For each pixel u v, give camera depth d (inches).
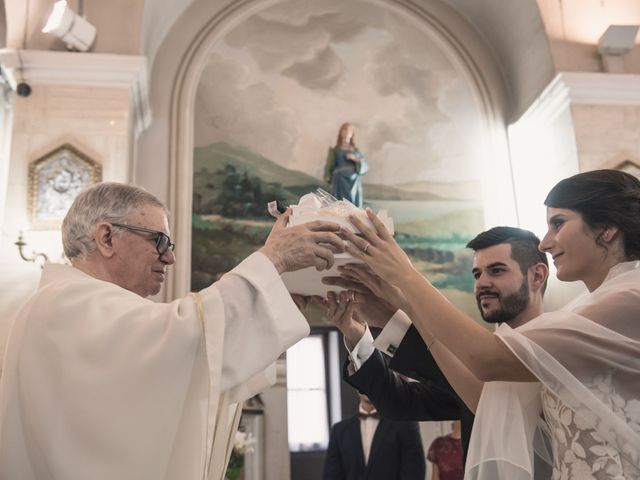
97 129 296.7
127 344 82.2
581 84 332.5
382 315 119.8
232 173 357.7
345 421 252.8
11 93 308.0
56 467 79.7
